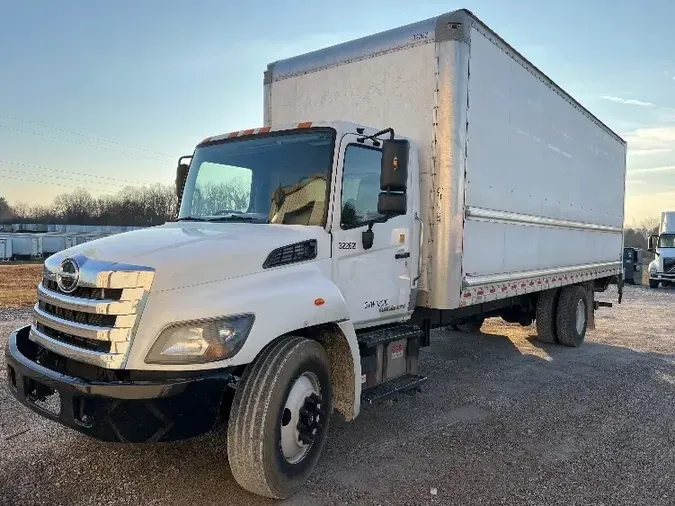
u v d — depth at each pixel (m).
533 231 7.55
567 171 8.75
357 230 4.67
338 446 4.80
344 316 4.25
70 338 3.58
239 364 3.46
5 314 11.32
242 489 3.90
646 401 6.37
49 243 39.88
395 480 4.16
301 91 6.52
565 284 8.88
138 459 4.33
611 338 10.88
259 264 3.84
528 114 7.19
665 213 27.16
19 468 4.12
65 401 3.38
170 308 3.35
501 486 4.10
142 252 3.60
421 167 5.48
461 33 5.37
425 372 7.63
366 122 5.91
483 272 6.13
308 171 4.58
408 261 5.30
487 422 5.53
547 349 9.46
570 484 4.16
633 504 3.87
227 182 4.99
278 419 3.62
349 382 4.36
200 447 4.59
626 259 28.16
